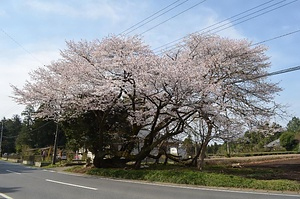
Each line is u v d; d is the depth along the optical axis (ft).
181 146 97.40
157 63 52.90
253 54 67.41
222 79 64.90
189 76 50.88
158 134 70.33
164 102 55.01
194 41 68.18
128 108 63.31
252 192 34.14
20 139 193.57
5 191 34.86
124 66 53.52
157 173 47.57
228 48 66.69
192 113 58.59
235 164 84.17
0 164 108.68
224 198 29.84
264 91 68.69
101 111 65.51
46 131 168.45
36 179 49.49
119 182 44.91
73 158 121.08
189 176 43.21
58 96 60.54
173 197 30.35
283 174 55.01
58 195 31.71
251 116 65.82
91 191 34.86
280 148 172.86
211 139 65.98
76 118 67.67
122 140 67.41
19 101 64.03
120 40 58.90
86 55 62.95
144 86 52.31
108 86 54.03
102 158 67.51
